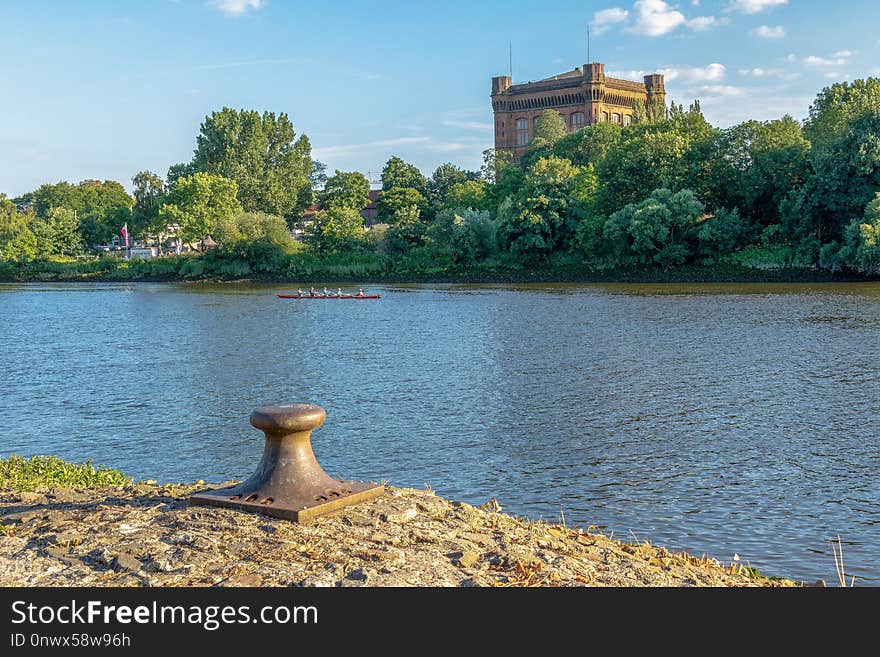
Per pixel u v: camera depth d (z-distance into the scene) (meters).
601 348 36.94
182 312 63.84
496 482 16.38
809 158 87.06
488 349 37.62
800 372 29.25
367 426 21.84
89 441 20.88
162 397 26.98
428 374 30.69
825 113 93.75
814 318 47.19
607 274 91.06
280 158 167.25
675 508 14.43
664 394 25.67
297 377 30.73
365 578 7.02
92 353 38.97
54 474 12.85
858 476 16.33
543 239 98.06
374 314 58.53
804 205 81.62
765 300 60.06
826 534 12.92
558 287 83.19
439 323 50.75
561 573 7.80
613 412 23.11
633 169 97.94
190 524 8.05
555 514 14.23
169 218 131.12
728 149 95.06
